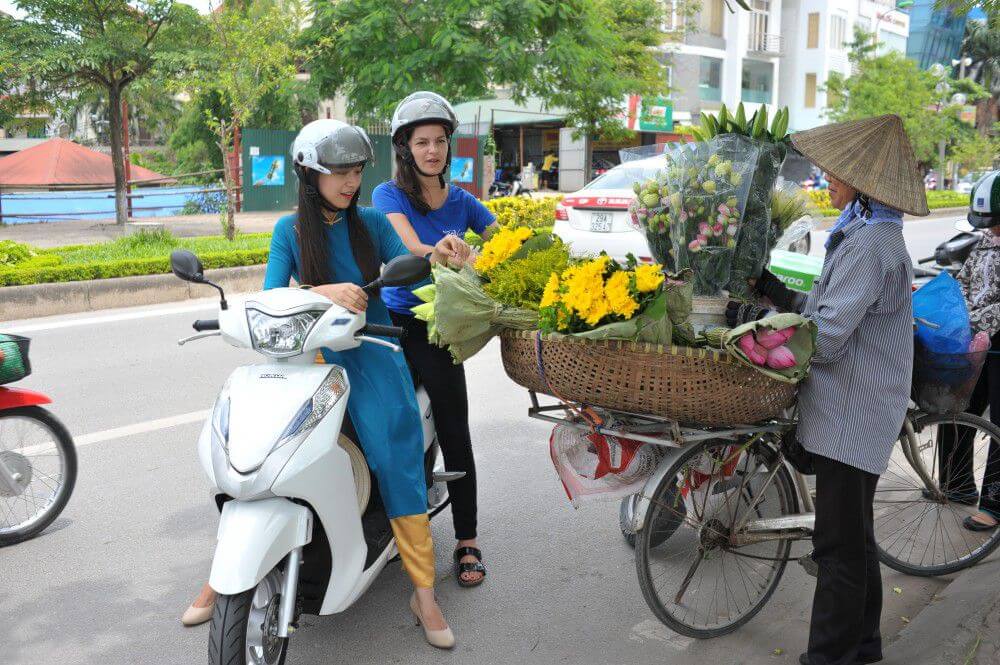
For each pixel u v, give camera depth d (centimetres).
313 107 2900
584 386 269
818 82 3822
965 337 312
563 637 317
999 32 532
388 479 297
